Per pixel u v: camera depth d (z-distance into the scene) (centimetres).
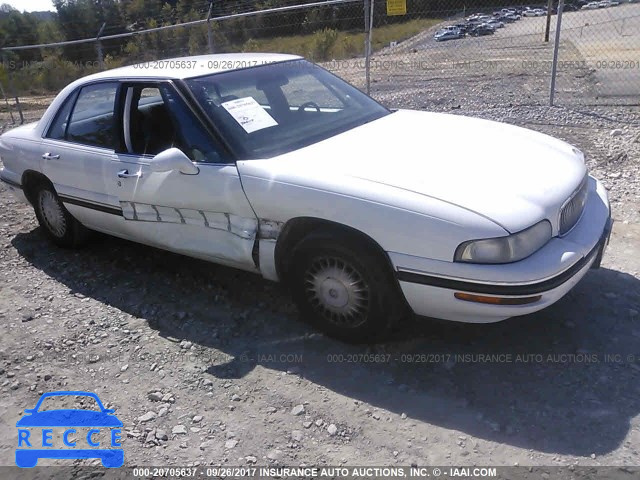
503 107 982
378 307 329
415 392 313
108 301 433
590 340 344
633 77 1243
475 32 2997
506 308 292
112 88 438
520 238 290
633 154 664
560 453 266
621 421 281
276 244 352
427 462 268
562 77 1338
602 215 352
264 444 285
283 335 373
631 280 405
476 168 330
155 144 405
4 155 534
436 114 447
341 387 321
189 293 435
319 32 2355
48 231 534
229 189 356
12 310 429
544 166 342
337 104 440
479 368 327
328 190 322
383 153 352
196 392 326
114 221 445
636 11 3369
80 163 448
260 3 2164
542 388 308
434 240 296
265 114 395
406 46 2578
